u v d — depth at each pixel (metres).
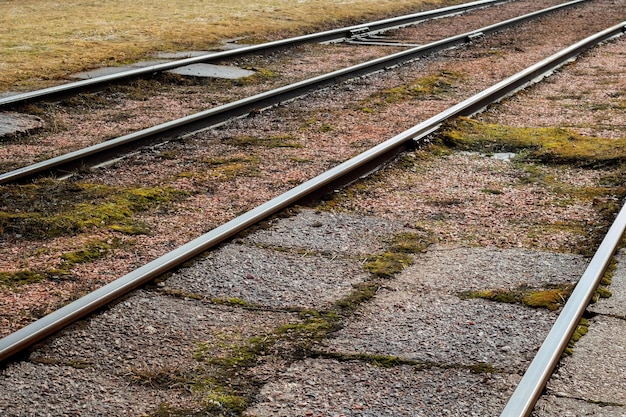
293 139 9.55
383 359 4.61
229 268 5.74
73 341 4.72
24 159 8.64
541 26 19.78
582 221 6.94
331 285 5.59
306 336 4.88
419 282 5.64
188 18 19.78
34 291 5.45
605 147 9.17
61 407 4.14
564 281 5.62
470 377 4.44
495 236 6.57
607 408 4.16
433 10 22.00
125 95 11.76
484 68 14.30
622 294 5.43
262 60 14.83
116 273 5.80
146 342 4.77
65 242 6.30
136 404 4.19
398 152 8.74
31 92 10.88
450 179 8.12
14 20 19.08
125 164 8.44
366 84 12.85
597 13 22.48
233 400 4.20
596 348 4.74
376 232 6.59
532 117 10.80
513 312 5.17
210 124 10.07
